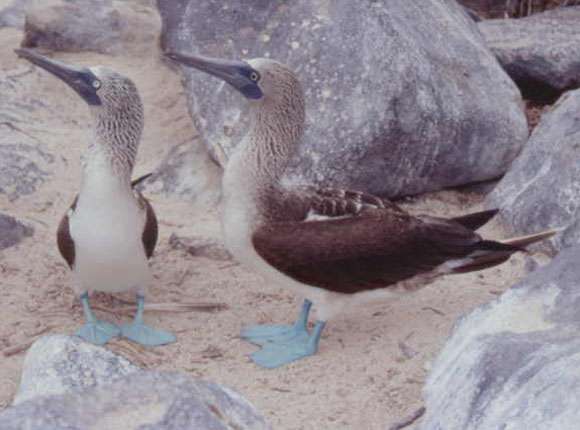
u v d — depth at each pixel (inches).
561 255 108.6
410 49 131.6
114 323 117.6
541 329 104.0
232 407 92.6
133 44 159.9
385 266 113.3
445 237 114.6
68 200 132.5
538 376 97.7
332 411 107.9
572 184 125.3
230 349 114.8
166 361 113.2
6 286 120.7
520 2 166.6
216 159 133.6
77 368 106.0
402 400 108.4
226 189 112.9
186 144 138.3
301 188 115.2
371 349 114.1
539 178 128.3
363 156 129.9
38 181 134.2
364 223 113.1
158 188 135.1
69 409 90.6
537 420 95.1
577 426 93.4
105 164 111.8
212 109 134.7
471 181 135.8
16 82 148.3
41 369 106.0
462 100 132.6
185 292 121.0
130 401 91.2
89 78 112.5
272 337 115.6
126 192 112.3
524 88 150.5
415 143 130.7
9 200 132.1
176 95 148.7
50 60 114.3
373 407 108.2
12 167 134.0
